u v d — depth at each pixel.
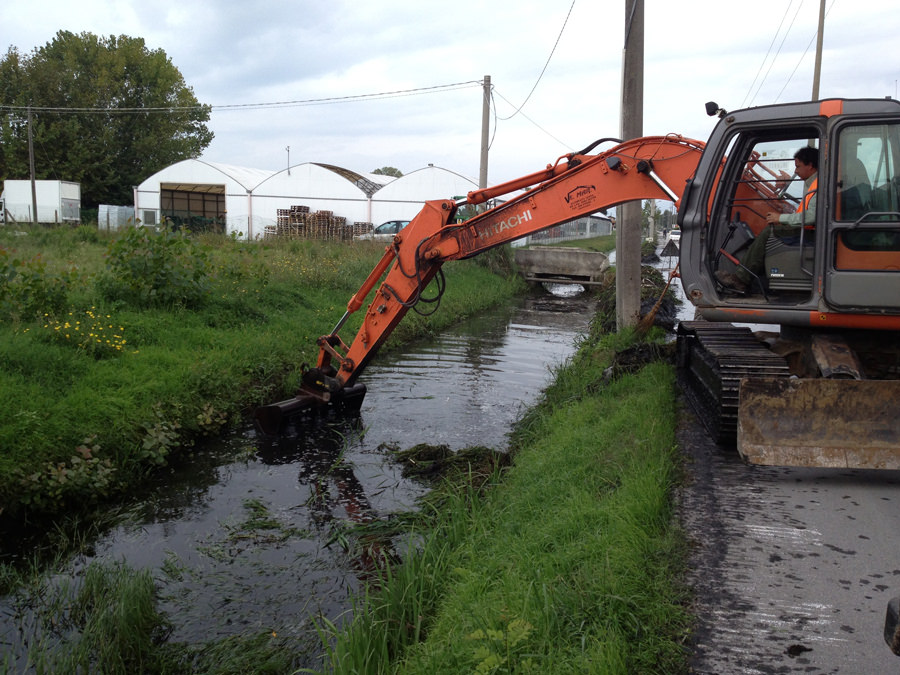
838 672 3.16
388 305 8.27
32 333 8.57
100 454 7.01
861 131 5.43
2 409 6.75
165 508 6.59
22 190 41.75
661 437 6.04
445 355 13.49
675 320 14.28
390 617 4.45
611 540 4.27
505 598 3.89
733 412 5.67
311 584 5.25
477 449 7.77
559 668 3.19
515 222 7.51
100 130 53.62
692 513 4.71
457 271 24.03
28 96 51.03
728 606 3.65
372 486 7.08
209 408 8.57
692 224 6.00
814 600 3.70
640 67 11.18
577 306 22.39
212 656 4.40
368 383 11.04
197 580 5.29
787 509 4.77
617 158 6.93
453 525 5.50
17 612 4.89
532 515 5.28
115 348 8.99
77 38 55.00
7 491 6.13
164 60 57.09
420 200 39.88
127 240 11.28
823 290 5.57
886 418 5.09
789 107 5.61
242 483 7.18
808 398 5.14
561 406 8.74
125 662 4.36
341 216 40.78
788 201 5.94
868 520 4.60
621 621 3.54
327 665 4.14
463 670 3.44
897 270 5.41
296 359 10.97
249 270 14.55
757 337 6.90
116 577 5.18
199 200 46.69
